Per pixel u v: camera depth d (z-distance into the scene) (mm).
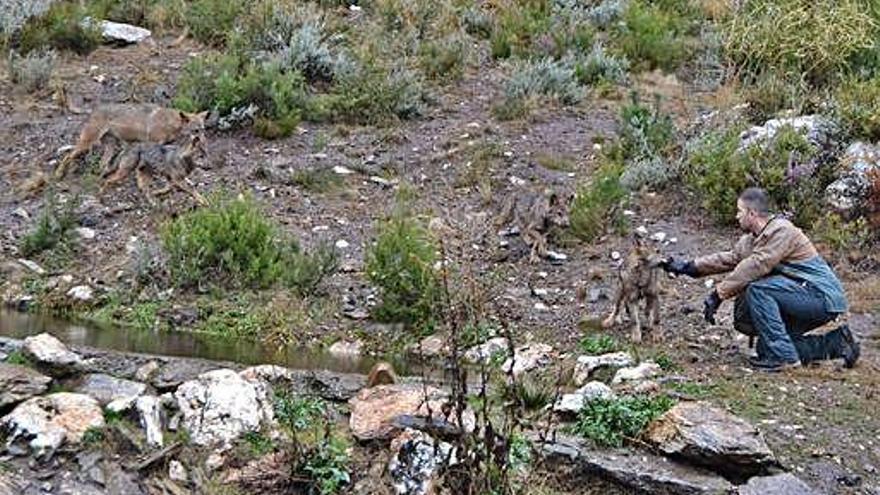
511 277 9188
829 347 7387
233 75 12406
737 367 7258
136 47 14023
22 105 12211
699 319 8422
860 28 13484
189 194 10211
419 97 12734
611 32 15305
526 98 12953
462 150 11656
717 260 7613
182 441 5672
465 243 9516
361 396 6074
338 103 12375
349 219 10289
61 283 8914
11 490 5262
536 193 9859
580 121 12602
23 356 6289
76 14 14102
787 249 7227
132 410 5816
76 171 10758
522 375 6637
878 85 12062
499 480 5156
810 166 10391
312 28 13711
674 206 10617
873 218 10062
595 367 7086
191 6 15008
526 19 15352
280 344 8070
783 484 5461
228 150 11430
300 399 6203
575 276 9242
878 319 8609
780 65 13625
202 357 7262
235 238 9016
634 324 7891
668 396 6402
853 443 5992
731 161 10523
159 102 12422
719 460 5578
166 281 8891
